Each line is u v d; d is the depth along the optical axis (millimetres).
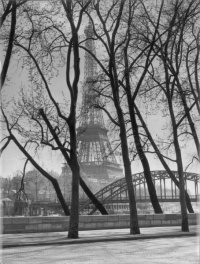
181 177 35062
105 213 44031
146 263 16766
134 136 38844
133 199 32156
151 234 31203
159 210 44219
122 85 38656
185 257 18438
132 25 34312
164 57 35594
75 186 29578
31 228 33406
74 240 26688
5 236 29688
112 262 17188
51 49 33656
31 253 20797
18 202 40406
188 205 48344
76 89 30875
